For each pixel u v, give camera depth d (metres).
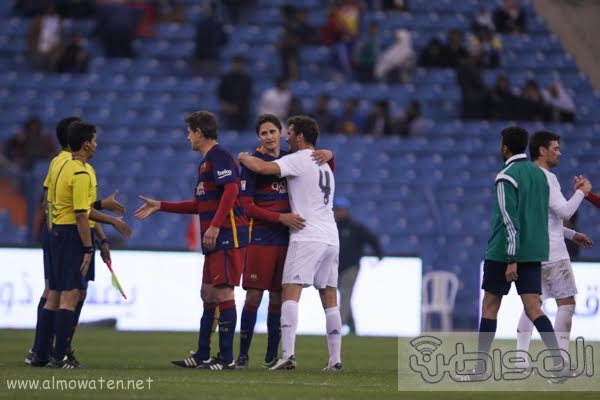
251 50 100.25
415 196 83.75
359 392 29.89
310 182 36.88
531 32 102.69
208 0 101.62
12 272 66.19
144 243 78.44
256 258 37.50
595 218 83.31
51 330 36.66
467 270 76.81
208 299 36.75
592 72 96.88
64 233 35.69
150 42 100.06
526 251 34.50
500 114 91.81
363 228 69.00
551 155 36.72
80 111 93.06
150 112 93.25
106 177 85.06
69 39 100.56
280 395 28.33
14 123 91.69
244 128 89.12
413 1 104.88
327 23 98.81
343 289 68.75
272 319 38.84
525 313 38.47
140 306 67.94
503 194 34.38
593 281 67.38
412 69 96.62
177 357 43.84
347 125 89.25
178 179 85.12
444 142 89.56
